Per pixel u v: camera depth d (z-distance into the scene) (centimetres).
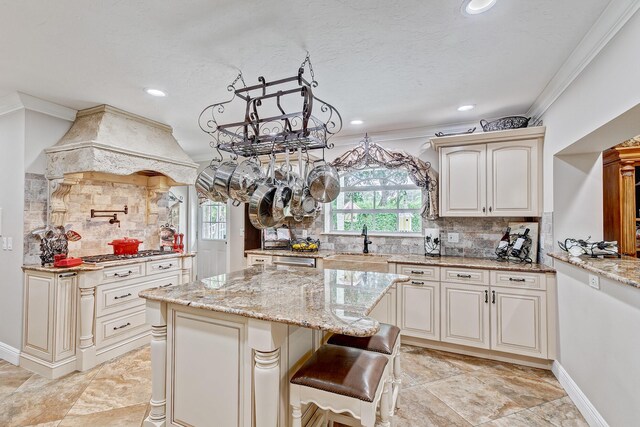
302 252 405
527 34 188
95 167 271
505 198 311
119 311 300
